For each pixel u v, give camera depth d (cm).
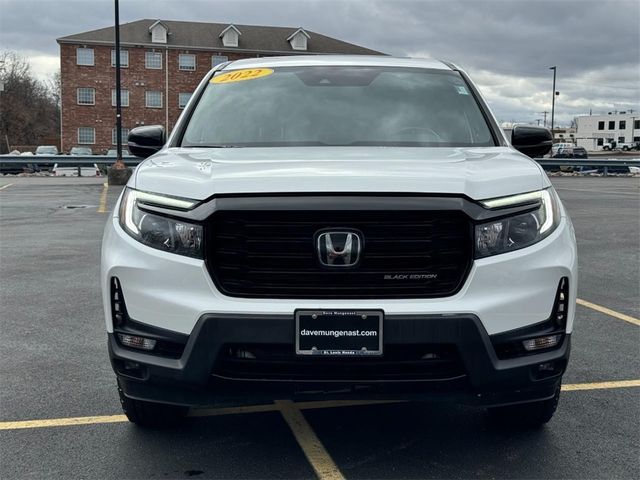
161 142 432
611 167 3631
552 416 362
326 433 352
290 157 329
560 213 311
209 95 434
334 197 273
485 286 276
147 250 286
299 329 268
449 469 310
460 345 270
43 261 861
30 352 488
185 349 275
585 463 316
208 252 277
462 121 404
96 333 538
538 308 283
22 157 3058
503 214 283
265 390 275
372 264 273
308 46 6144
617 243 1059
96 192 2053
